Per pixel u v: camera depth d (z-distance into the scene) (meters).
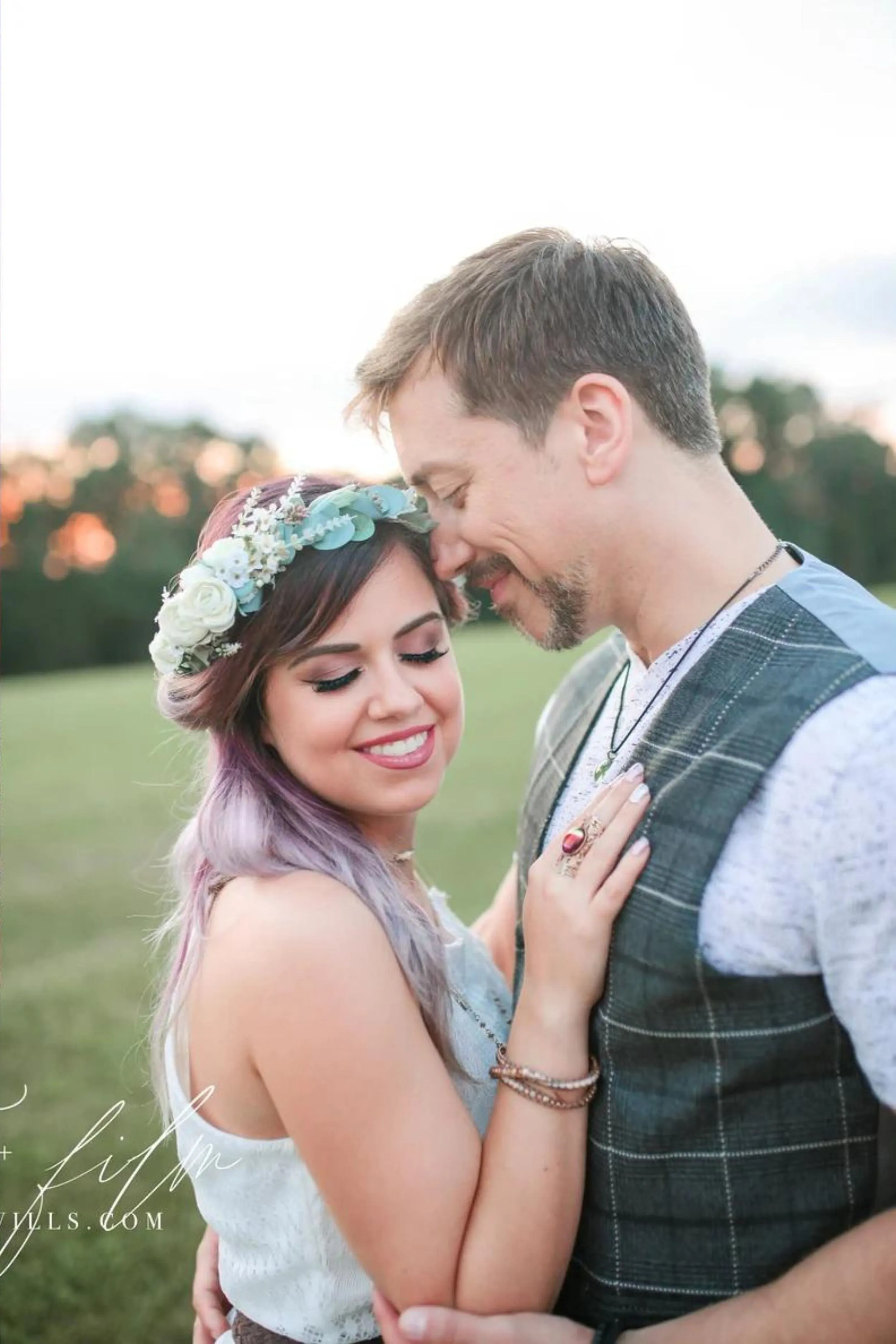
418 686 1.64
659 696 1.56
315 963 1.41
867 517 27.69
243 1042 1.45
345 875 1.53
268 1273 1.56
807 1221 1.35
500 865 6.15
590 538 1.55
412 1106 1.40
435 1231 1.38
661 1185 1.38
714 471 1.58
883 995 1.24
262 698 1.65
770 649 1.40
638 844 1.39
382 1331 1.47
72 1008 4.46
